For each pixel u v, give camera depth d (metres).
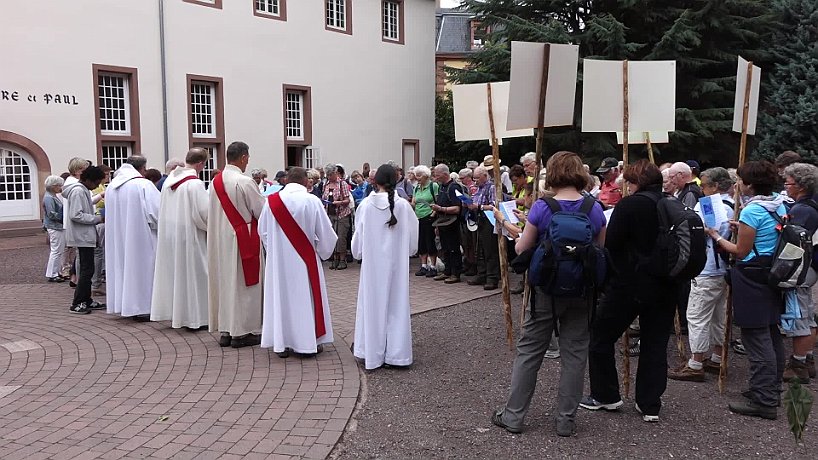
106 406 4.67
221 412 4.54
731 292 4.78
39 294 8.98
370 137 23.91
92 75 16.70
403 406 4.73
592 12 19.53
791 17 18.69
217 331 6.50
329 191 11.32
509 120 4.95
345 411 4.56
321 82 22.06
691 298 5.22
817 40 18.05
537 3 19.84
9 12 15.30
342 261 11.32
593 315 4.08
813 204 4.99
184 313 6.71
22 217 16.17
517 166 8.23
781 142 17.58
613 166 7.60
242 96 19.88
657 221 4.07
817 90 17.08
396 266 5.58
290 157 21.92
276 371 5.46
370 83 23.73
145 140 17.80
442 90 34.72
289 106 21.53
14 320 7.32
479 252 9.73
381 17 24.03
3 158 15.79
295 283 5.73
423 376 5.43
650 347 4.37
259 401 4.76
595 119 5.18
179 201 6.62
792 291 4.81
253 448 3.96
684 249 3.97
